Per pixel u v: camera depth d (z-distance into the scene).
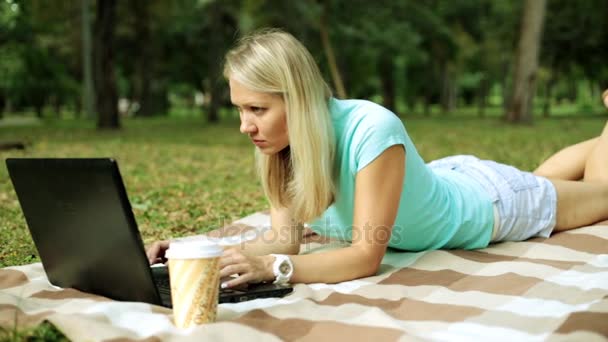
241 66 2.61
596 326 2.07
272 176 2.99
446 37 32.25
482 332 2.13
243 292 2.50
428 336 2.12
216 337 2.04
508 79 43.78
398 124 2.78
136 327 2.16
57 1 24.95
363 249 2.76
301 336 2.13
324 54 25.88
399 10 28.31
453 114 42.94
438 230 3.14
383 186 2.72
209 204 5.54
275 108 2.63
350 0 25.62
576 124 22.55
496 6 32.56
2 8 19.22
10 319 2.23
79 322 2.07
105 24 18.55
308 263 2.69
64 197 2.35
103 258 2.38
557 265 2.93
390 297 2.53
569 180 3.84
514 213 3.29
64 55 34.31
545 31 30.08
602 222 3.58
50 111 50.12
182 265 2.13
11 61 30.06
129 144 13.41
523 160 9.21
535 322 2.18
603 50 30.22
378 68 35.28
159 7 29.17
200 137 16.14
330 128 2.73
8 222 4.73
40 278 2.84
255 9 22.50
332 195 2.89
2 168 8.22
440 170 3.42
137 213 5.11
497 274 2.78
